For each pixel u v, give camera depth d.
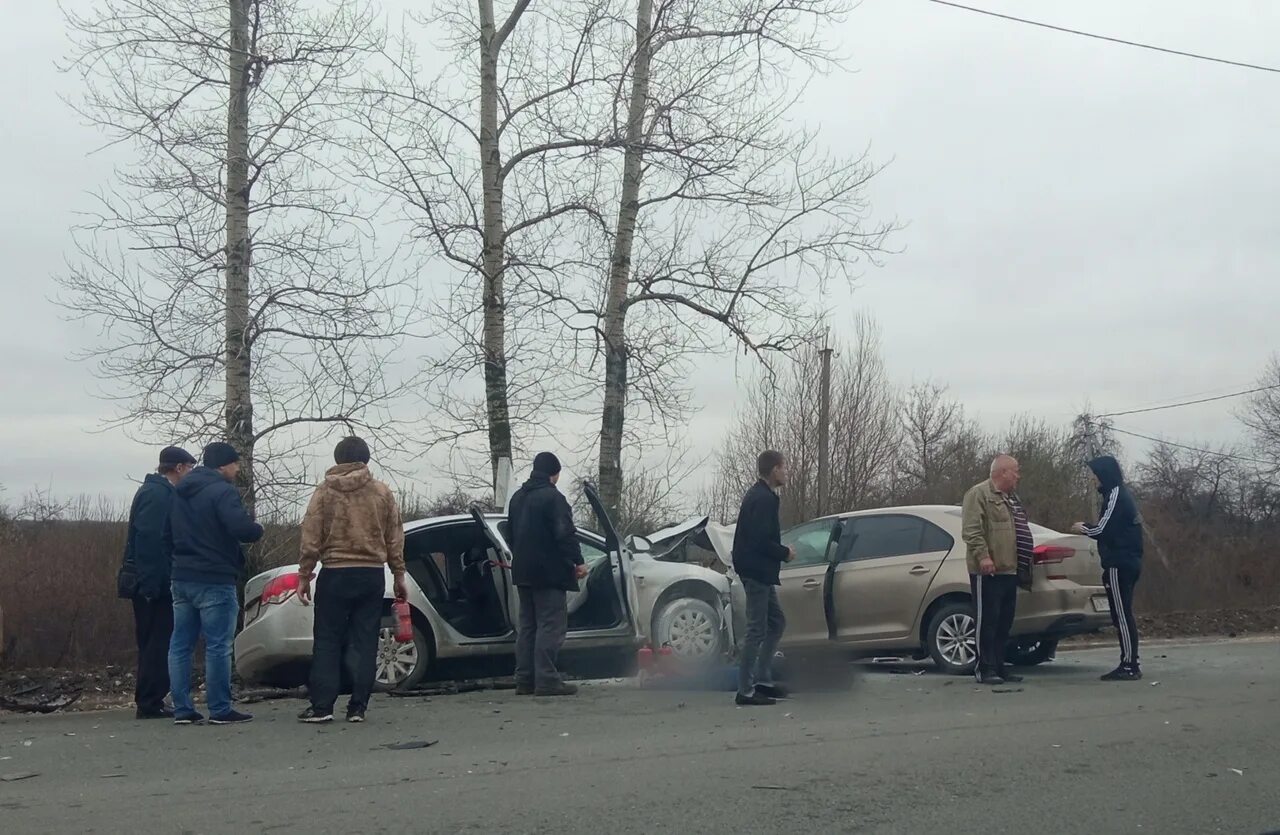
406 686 10.20
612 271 15.08
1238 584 24.84
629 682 10.77
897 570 11.29
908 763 6.56
